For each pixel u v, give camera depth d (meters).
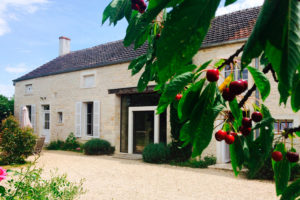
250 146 0.88
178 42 0.44
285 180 0.95
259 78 0.82
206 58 9.44
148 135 11.86
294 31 0.37
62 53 18.72
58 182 3.59
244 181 7.02
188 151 9.67
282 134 0.97
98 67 13.47
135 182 6.93
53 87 15.70
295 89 0.69
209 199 5.50
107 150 12.41
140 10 1.03
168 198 5.56
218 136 0.88
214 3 0.44
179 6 0.44
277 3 0.39
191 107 0.75
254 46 0.42
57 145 14.76
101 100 13.25
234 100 0.82
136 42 1.14
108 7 1.05
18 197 2.82
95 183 6.79
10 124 9.48
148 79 1.16
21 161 9.73
